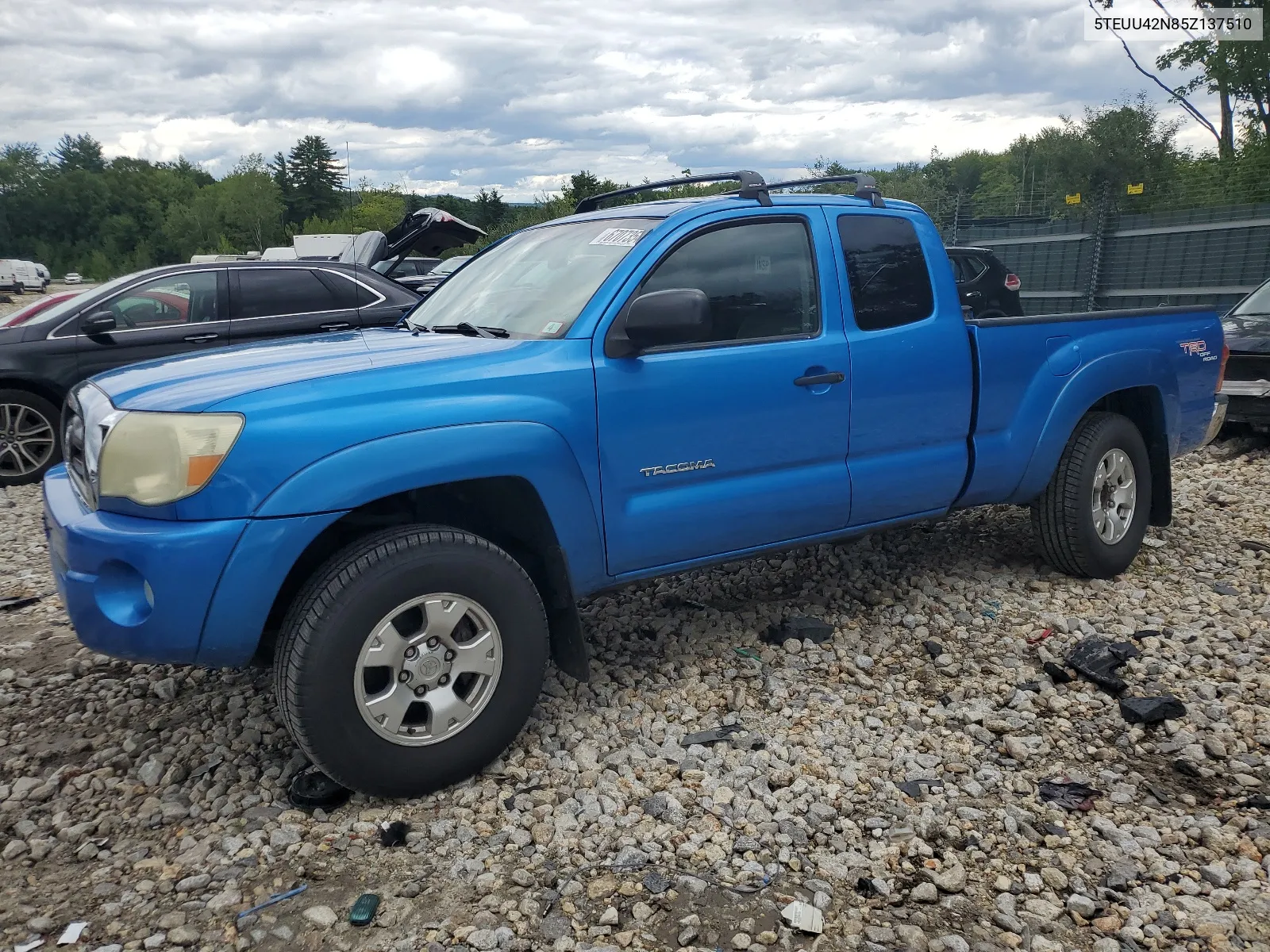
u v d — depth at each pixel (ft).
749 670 13.50
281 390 9.88
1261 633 14.32
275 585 9.55
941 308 14.47
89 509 10.27
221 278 28.50
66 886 9.12
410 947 8.19
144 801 10.53
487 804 10.32
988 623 14.99
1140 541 16.98
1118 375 16.22
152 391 10.38
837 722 12.05
